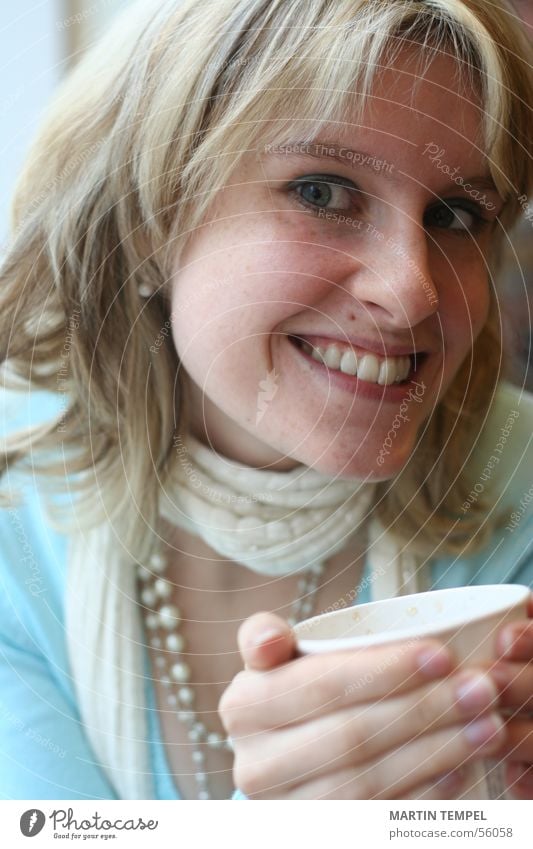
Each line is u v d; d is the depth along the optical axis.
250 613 0.45
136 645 0.43
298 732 0.31
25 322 0.44
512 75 0.38
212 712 0.44
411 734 0.30
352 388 0.38
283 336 0.38
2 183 0.44
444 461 0.45
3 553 0.45
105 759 0.42
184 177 0.37
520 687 0.30
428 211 0.39
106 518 0.44
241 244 0.36
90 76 0.41
